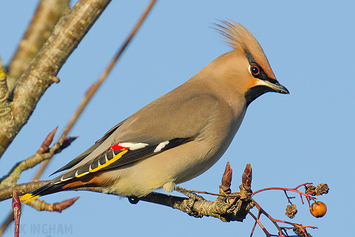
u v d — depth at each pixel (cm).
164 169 923
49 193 862
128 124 969
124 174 914
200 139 950
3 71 600
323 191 666
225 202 745
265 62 1058
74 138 677
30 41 701
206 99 998
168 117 957
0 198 685
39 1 716
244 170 682
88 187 938
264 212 683
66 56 619
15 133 619
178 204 895
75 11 613
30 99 616
